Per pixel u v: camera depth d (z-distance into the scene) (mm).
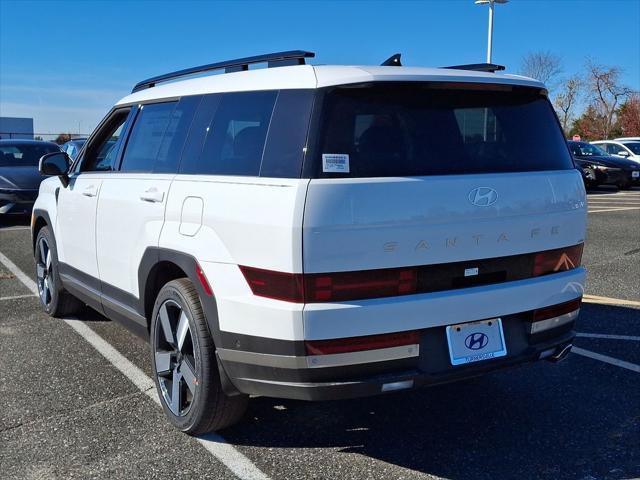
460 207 3119
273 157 3088
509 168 3361
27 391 4281
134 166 4277
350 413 3955
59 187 5438
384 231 2945
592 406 4039
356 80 3047
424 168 3107
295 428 3756
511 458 3410
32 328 5660
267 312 2967
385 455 3449
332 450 3502
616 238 10391
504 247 3281
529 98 3602
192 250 3381
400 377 3020
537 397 4184
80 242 4902
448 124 3246
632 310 6152
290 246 2867
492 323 3279
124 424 3799
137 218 3939
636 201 16750
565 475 3240
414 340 3041
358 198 2906
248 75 3520
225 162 3393
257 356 3068
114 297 4438
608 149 23828
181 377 3664
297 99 3094
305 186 2881
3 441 3594
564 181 3535
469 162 3242
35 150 13289
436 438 3639
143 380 4473
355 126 3031
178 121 3932
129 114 4598
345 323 2896
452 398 4176
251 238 3041
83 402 4109
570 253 3607
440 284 3107
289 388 3018
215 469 3303
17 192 11469
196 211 3406
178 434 3674
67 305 5832
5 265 8477
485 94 3424
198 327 3373
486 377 4516
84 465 3336
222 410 3447
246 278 3084
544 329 3473
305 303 2881
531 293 3369
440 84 3232
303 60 3309
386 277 2971
